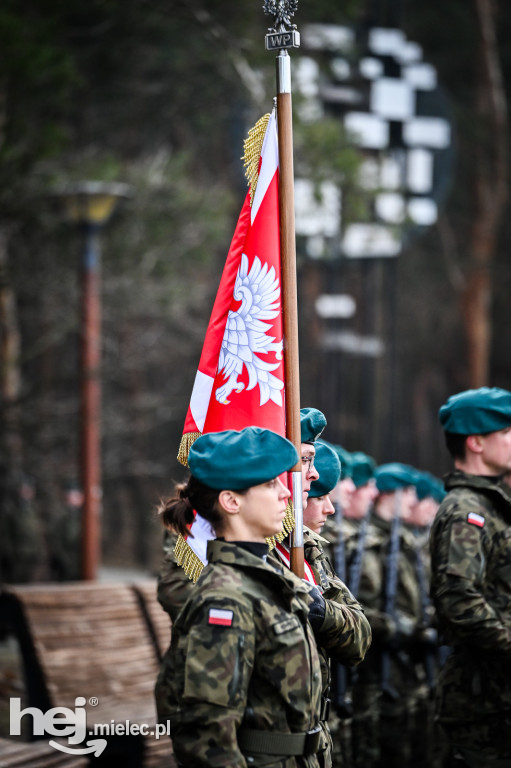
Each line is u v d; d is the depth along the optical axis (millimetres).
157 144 35906
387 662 8891
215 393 5449
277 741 4398
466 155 42156
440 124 29469
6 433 22625
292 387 5328
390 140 29016
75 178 23297
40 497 24938
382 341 36094
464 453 6793
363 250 27422
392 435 36469
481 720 6465
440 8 44562
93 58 27953
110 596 10641
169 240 26703
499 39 47375
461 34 44188
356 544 9070
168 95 32969
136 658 10383
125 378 38531
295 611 4531
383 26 29109
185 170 29109
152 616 10781
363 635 5238
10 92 18031
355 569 8930
